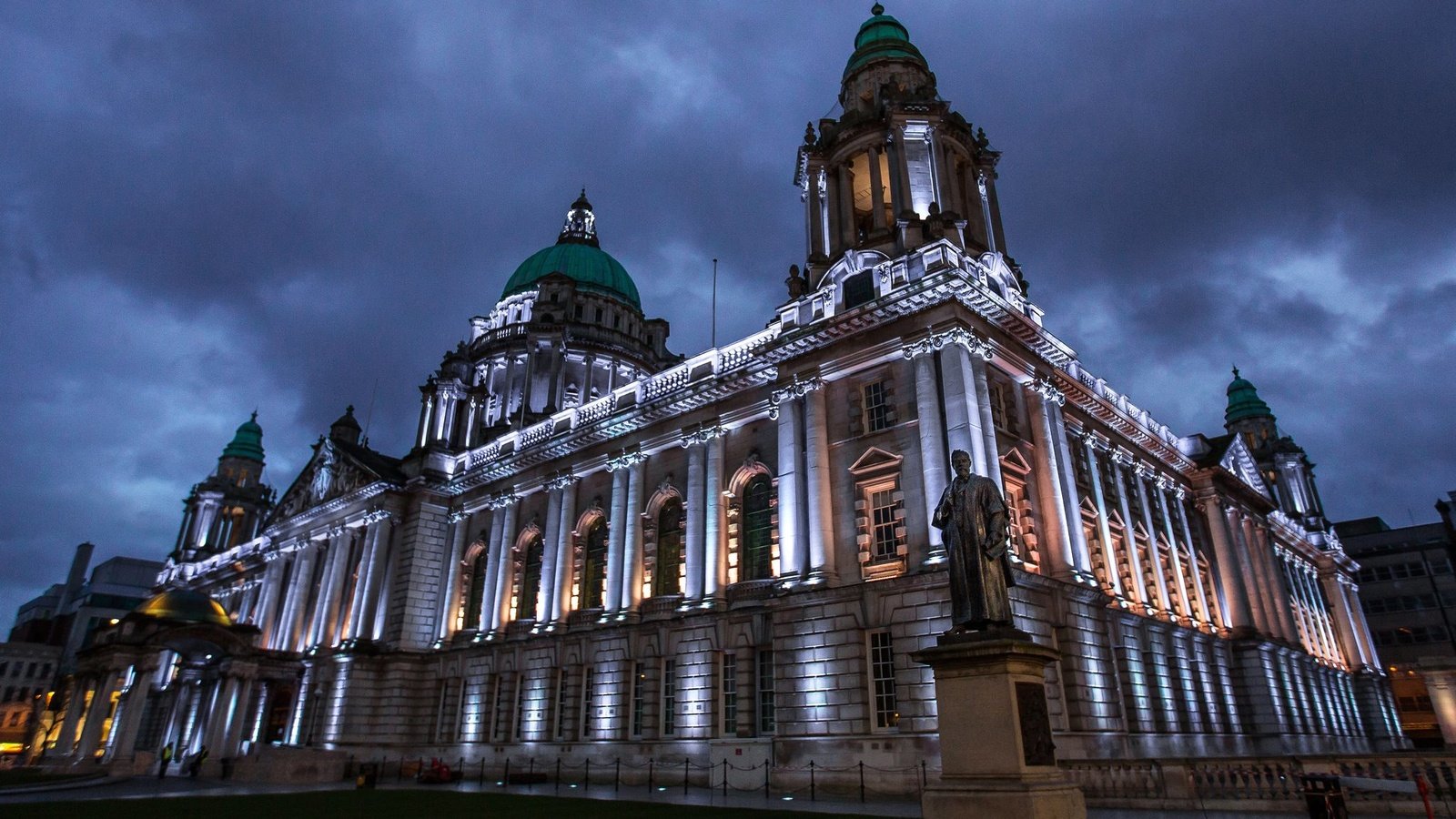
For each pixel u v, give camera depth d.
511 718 45.28
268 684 58.25
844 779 28.98
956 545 14.84
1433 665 62.34
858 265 38.81
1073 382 41.97
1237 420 88.31
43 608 153.62
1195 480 56.59
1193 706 41.62
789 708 32.12
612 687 40.31
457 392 62.53
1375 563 100.38
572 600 45.94
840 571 33.62
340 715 50.16
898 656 29.66
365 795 28.97
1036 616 30.53
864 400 36.03
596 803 24.84
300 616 61.00
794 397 37.69
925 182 42.31
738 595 37.38
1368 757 20.73
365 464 59.88
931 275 34.00
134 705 45.09
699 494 40.94
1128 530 43.84
